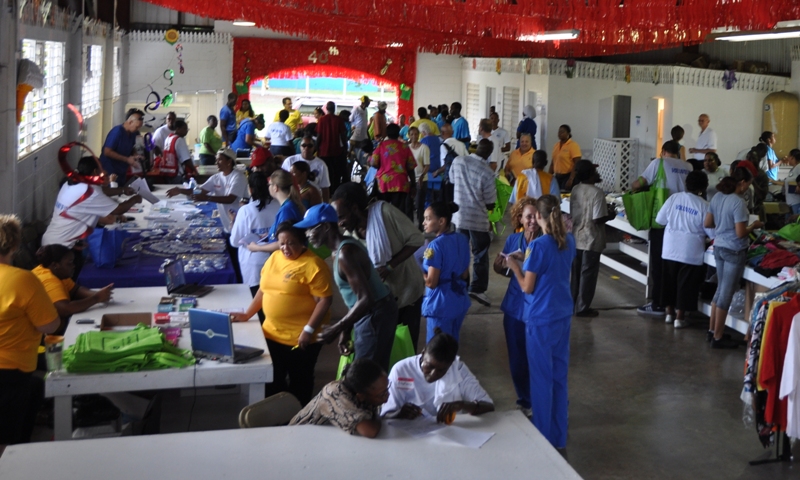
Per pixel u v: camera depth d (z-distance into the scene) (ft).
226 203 26.81
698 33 27.78
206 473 10.84
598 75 54.08
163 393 19.44
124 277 21.54
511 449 11.87
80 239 23.26
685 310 26.91
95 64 50.37
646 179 28.96
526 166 37.47
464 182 29.45
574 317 28.45
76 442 11.62
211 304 19.06
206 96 70.44
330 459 11.36
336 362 23.16
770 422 17.16
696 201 25.91
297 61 72.59
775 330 16.88
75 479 10.57
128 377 14.49
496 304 29.78
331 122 47.67
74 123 40.88
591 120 54.54
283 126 49.37
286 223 16.89
